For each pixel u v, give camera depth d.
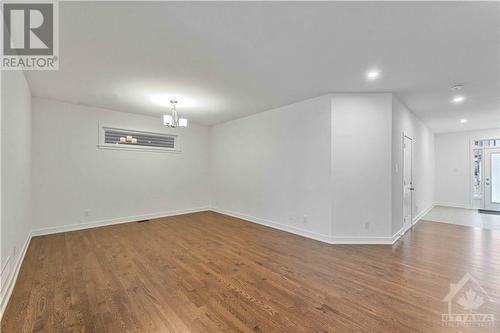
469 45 2.30
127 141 5.18
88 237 4.00
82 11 1.85
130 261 2.99
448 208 7.00
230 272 2.69
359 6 1.77
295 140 4.35
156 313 1.92
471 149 7.04
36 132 4.03
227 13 1.87
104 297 2.15
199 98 4.07
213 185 6.55
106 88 3.58
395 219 3.90
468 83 3.29
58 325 1.77
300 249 3.46
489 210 6.69
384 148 3.72
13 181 2.47
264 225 4.91
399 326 1.78
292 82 3.33
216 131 6.43
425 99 4.04
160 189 5.68
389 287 2.36
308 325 1.79
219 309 1.99
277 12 1.86
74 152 4.44
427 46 2.34
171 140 5.97
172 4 1.77
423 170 6.06
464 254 3.26
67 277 2.54
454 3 1.72
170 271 2.71
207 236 4.11
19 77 2.71
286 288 2.34
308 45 2.36
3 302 1.97
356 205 3.74
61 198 4.29
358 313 1.94
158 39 2.26
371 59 2.63
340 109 3.77
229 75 3.09
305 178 4.17
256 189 5.18
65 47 2.40
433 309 2.00
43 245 3.56
